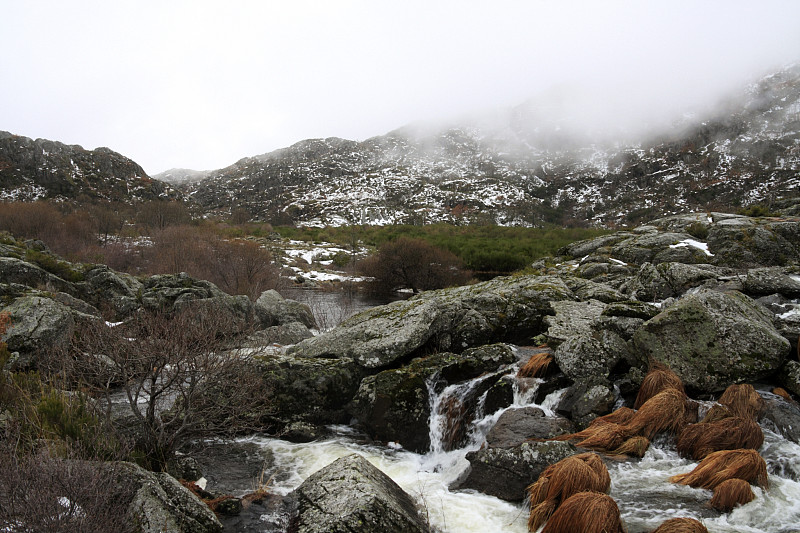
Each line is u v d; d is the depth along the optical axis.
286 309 17.61
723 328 6.98
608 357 7.55
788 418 6.05
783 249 16.39
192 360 6.11
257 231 58.94
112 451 5.26
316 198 161.75
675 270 12.21
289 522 4.91
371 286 31.47
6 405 6.04
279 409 8.30
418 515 5.27
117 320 14.44
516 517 5.29
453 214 138.12
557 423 6.71
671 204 149.12
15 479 3.77
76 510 3.88
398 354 8.84
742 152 176.12
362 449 7.73
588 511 4.48
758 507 4.77
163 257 28.03
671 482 5.38
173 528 4.23
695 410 6.46
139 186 85.44
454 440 7.77
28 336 9.12
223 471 6.68
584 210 171.25
